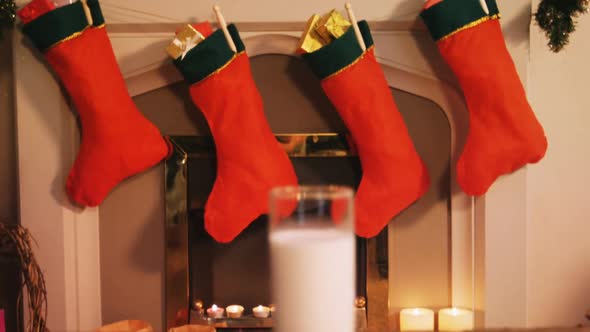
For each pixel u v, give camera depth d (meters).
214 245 1.93
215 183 1.75
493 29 1.70
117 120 1.75
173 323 1.94
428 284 1.95
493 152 1.69
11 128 1.93
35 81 1.86
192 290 1.95
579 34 1.96
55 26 1.70
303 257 0.70
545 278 2.04
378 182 1.73
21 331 1.95
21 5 1.82
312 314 0.71
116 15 1.81
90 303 1.95
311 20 1.73
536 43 1.96
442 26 1.69
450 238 1.94
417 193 1.75
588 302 2.04
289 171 1.76
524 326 1.89
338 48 1.68
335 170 1.90
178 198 1.91
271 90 1.90
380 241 1.91
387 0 1.79
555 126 1.99
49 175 1.88
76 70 1.72
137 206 1.95
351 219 0.73
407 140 1.75
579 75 1.97
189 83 1.75
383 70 1.88
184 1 1.81
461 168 1.73
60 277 1.90
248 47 1.86
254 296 1.94
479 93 1.69
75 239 1.92
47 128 1.87
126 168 1.77
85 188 1.80
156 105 1.91
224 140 1.73
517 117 1.68
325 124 1.90
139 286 1.96
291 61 1.89
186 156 1.90
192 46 1.70
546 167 2.01
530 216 2.02
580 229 2.02
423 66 1.84
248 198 1.70
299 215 0.73
